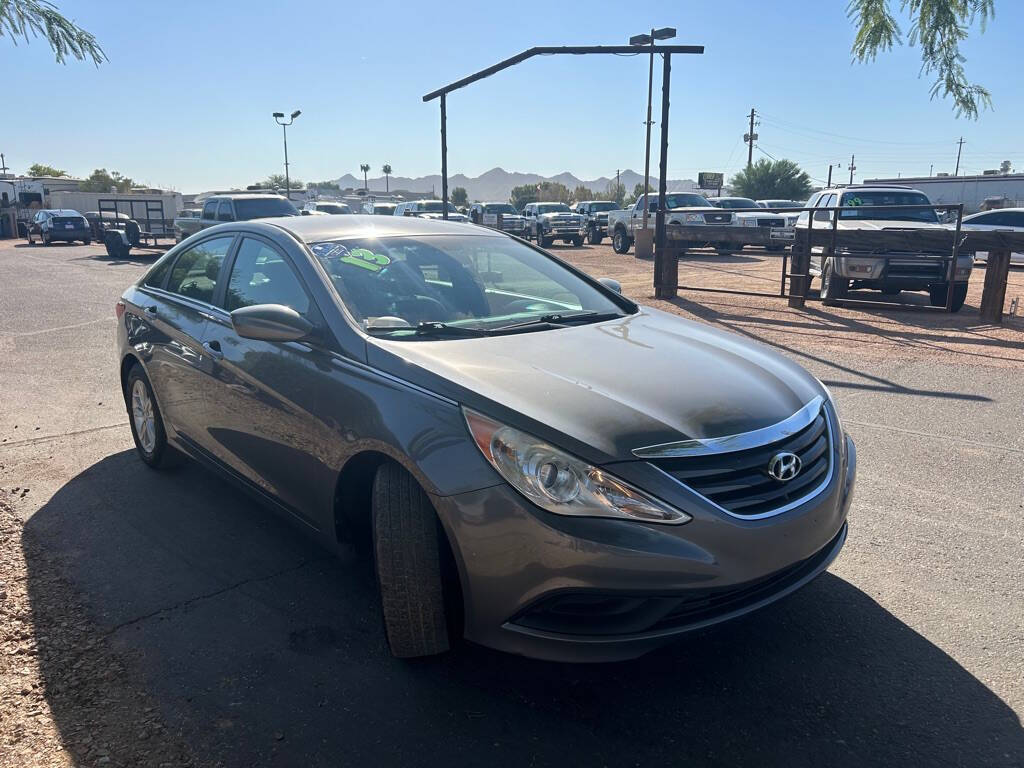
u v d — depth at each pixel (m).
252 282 4.06
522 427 2.65
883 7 6.14
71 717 2.73
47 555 3.97
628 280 17.31
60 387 7.41
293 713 2.78
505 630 2.68
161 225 28.31
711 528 2.56
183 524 4.35
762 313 12.03
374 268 3.81
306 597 3.58
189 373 4.30
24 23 4.09
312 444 3.31
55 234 33.94
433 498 2.72
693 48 11.83
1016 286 15.72
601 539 2.50
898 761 2.54
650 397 2.86
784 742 2.63
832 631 3.28
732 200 27.94
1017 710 2.78
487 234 4.63
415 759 2.56
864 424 6.16
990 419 6.27
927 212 13.33
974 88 6.13
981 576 3.73
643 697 2.88
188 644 3.20
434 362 3.04
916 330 10.36
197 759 2.54
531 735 2.68
